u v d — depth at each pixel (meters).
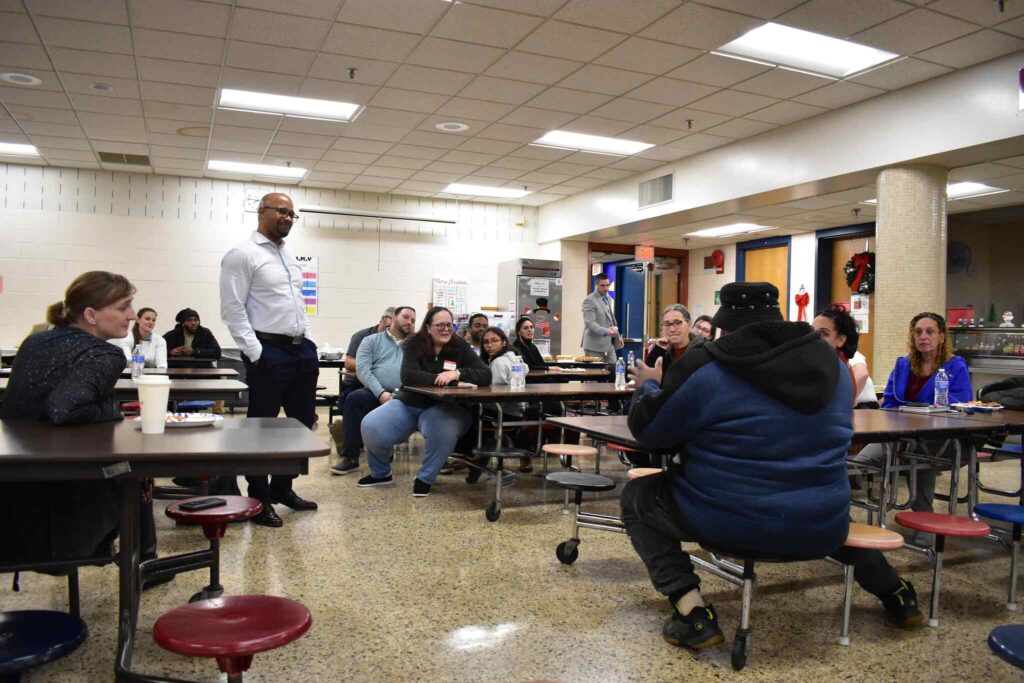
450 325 4.85
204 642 1.33
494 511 3.97
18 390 2.15
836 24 4.79
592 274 11.73
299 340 3.90
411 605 2.69
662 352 5.54
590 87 6.11
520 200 11.19
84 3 4.62
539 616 2.61
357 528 3.75
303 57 5.52
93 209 9.19
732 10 4.63
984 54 5.21
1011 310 10.25
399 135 7.63
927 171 5.96
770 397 2.12
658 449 2.43
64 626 1.53
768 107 6.51
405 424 4.75
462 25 4.95
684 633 2.32
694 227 10.51
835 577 3.20
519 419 5.28
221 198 9.77
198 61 5.61
